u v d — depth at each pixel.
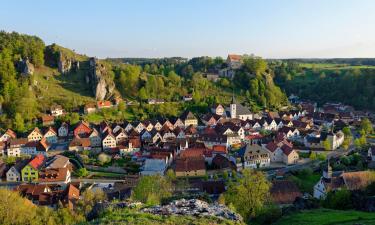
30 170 138.75
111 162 161.50
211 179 132.50
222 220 47.50
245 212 76.81
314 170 144.12
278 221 70.62
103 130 196.75
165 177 118.12
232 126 196.12
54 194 115.62
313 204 85.12
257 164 149.50
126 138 188.75
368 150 156.00
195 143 175.50
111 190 118.50
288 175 133.12
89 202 100.31
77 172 147.50
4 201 69.88
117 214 48.50
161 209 50.47
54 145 189.38
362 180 100.56
